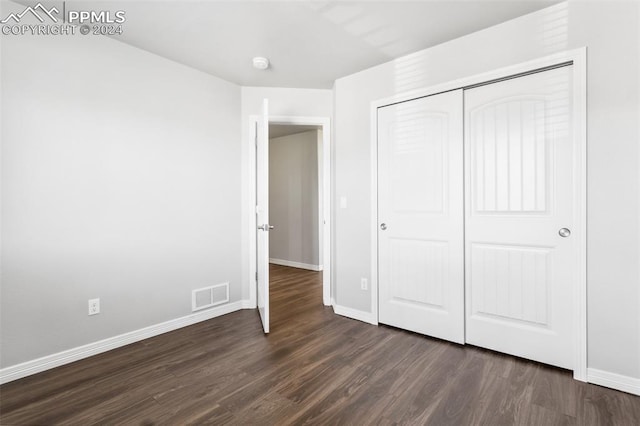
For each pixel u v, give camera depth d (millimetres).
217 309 3182
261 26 2291
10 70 1968
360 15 2152
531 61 2117
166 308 2777
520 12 2115
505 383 1939
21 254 2023
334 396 1816
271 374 2053
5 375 1959
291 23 2254
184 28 2312
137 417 1636
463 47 2414
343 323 2965
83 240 2289
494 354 2318
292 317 3139
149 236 2664
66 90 2203
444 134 2539
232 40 2480
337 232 3219
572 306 2014
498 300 2326
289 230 5848
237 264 3379
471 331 2461
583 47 1934
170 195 2805
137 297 2590
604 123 1879
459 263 2473
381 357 2283
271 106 3418
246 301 3443
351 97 3098
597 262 1912
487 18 2186
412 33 2379
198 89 3010
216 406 1728
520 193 2217
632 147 1806
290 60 2814
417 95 2652
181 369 2123
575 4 1958
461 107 2447
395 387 1903
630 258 1821
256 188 3389
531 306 2188
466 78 2398
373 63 2871
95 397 1809
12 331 1994
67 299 2217
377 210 2932
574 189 1979
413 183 2709
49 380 1986
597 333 1920
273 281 4641
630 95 1808
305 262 5617
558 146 2070
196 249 3004
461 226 2459
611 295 1876
